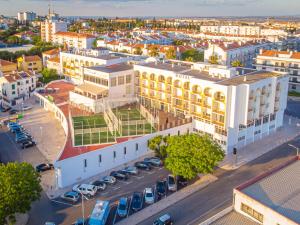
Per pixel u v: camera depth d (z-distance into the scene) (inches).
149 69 4761.3
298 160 2637.8
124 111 4589.1
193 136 3105.3
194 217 2625.5
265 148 3978.8
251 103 3905.0
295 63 6569.9
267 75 4343.0
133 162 3565.5
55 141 4151.1
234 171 3390.7
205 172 2933.1
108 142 3501.5
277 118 4517.7
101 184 3036.4
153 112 4384.8
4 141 4148.6
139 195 2851.9
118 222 2561.5
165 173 3324.3
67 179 3102.9
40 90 5826.8
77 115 4485.7
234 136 3909.9
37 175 2603.3
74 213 2682.1
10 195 2278.5
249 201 2091.5
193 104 4190.5
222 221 2076.8
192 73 4446.4
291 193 2190.0
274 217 1955.0
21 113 5216.5
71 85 6195.9
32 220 2588.6
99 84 4862.2
